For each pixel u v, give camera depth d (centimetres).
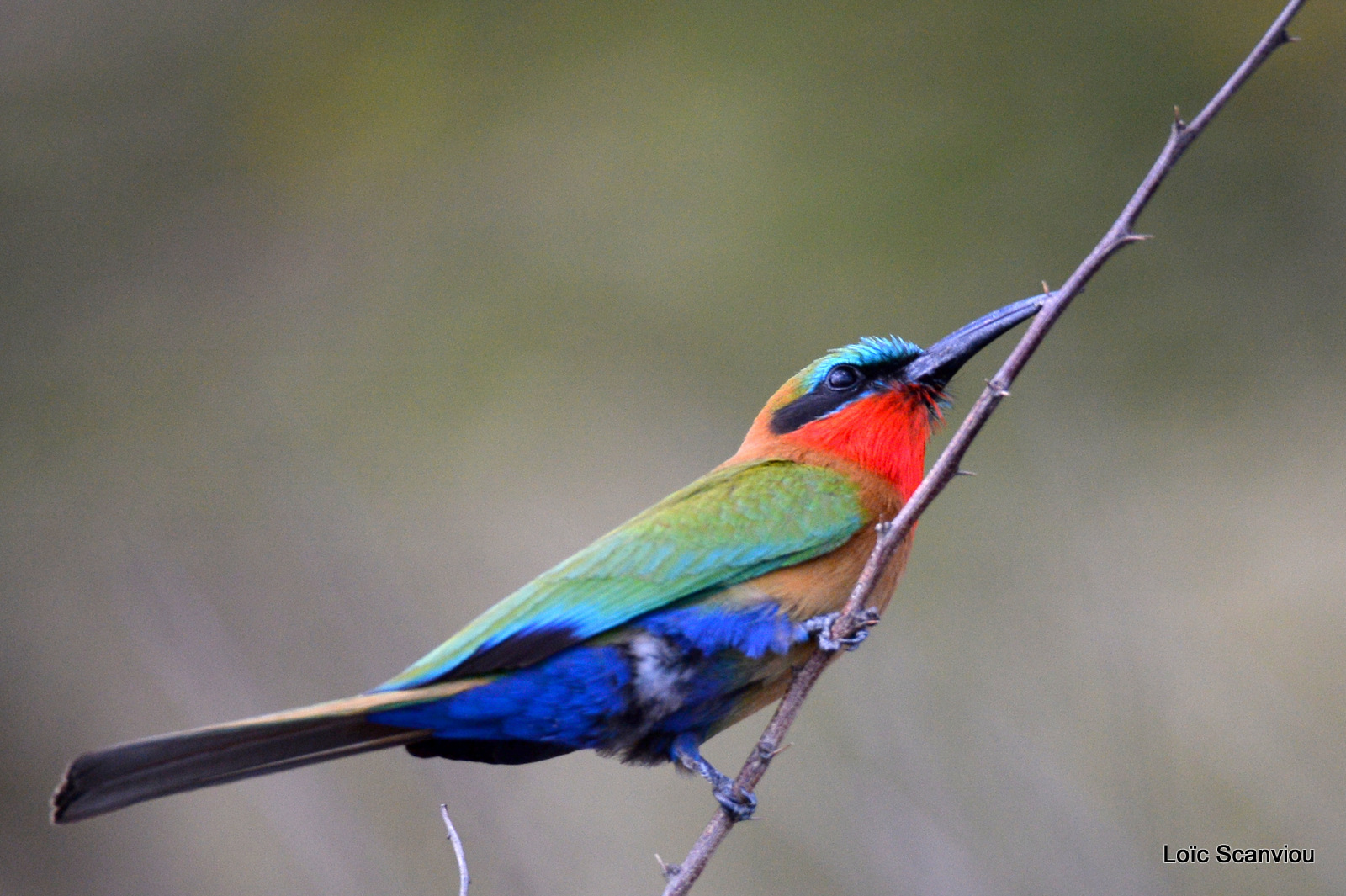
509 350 1634
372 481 1592
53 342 1666
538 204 1683
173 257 1700
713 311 1586
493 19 1717
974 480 1392
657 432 1555
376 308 1684
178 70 1725
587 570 748
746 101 1641
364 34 1723
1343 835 1071
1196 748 1147
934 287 1522
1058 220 1515
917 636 1262
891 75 1603
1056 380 1460
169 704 1430
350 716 670
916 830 1084
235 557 1528
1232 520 1359
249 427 1631
